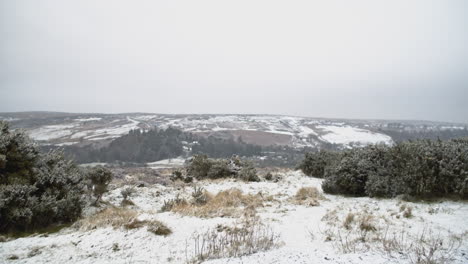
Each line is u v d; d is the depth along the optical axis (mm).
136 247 4195
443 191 6855
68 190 6652
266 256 3676
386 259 3434
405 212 5523
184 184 11547
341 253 3732
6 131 7082
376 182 7645
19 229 5422
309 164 13539
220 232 4812
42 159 7086
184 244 4301
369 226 4773
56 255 3969
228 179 12336
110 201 8289
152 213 6117
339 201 7496
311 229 4984
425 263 3225
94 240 4473
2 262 3768
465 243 3973
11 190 5445
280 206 6902
